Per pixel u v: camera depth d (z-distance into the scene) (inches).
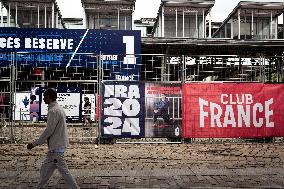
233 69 700.7
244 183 222.2
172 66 599.5
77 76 816.9
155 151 358.9
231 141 439.5
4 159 307.4
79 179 231.9
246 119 419.2
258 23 1460.4
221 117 417.1
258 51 989.8
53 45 748.6
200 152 353.4
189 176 243.4
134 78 757.3
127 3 1295.5
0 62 734.5
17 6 1304.1
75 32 753.6
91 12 1314.0
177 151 359.6
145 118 408.8
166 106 411.5
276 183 222.5
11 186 210.5
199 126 414.3
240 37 1450.5
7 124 478.6
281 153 349.1
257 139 433.7
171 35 1401.3
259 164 290.2
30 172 251.9
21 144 403.9
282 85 424.2
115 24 1321.4
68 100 418.3
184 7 1382.9
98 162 295.9
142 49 958.4
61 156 172.9
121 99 408.2
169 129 410.9
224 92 418.3
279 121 423.2
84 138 442.6
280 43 898.7
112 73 755.4
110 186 213.9
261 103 421.4
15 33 743.7
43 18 1330.0
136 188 208.7
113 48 760.3
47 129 169.2
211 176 244.2
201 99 415.5
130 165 283.9
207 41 889.5
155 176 242.5
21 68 794.8
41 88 418.9
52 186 211.8
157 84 411.2
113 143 414.3
